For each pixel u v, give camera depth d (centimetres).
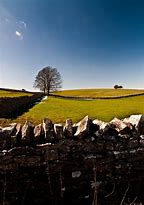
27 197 474
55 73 10275
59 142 491
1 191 466
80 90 13000
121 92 10781
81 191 496
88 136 507
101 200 499
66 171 491
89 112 2814
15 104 3256
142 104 4216
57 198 484
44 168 482
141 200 505
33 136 496
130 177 525
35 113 2738
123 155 523
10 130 493
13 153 471
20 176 473
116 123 552
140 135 545
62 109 3259
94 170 503
